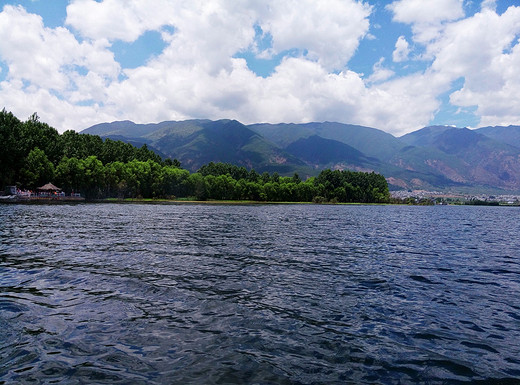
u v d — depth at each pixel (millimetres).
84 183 125312
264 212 80875
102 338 7543
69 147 137875
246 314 9438
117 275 13320
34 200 99062
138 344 7312
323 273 15070
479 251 23703
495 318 9688
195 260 17078
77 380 5812
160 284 12180
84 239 23719
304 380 6078
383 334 8352
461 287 13219
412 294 12039
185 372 6203
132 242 22859
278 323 8852
